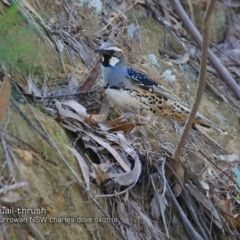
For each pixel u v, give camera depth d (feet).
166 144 33.71
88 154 27.76
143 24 43.19
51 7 36.32
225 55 48.96
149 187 28.84
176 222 28.99
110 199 26.61
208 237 29.89
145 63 39.91
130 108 31.89
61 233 23.16
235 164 36.78
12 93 26.68
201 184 31.35
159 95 31.83
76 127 28.25
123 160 28.22
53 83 31.12
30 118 25.67
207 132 37.99
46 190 23.62
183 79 41.32
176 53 43.65
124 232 26.16
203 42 26.37
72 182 24.73
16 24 31.09
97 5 39.68
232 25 51.42
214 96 42.70
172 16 46.39
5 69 27.76
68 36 35.47
